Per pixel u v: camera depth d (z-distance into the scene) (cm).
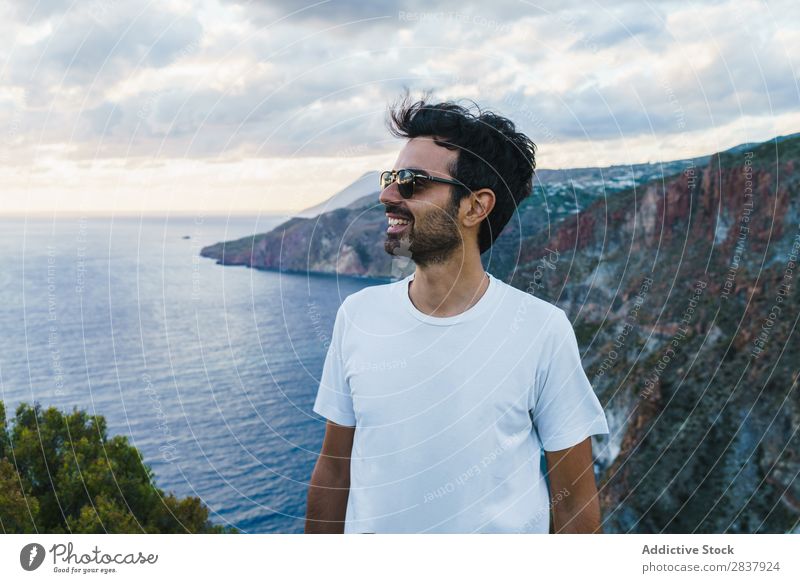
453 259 137
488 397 133
